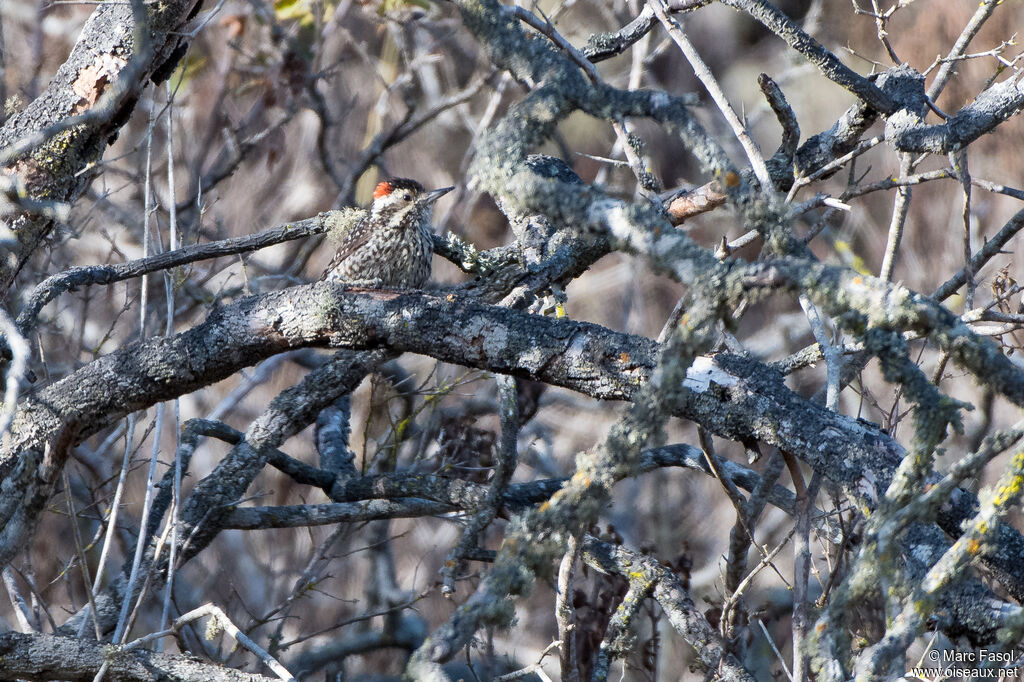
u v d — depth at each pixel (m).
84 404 7.50
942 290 8.75
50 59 14.25
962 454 12.14
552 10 17.53
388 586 14.28
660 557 14.27
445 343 7.00
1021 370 5.14
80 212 14.74
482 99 19.45
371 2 15.56
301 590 11.75
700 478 16.58
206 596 14.46
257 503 16.11
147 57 8.10
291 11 15.31
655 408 5.30
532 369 6.91
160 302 13.41
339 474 11.09
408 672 4.93
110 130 9.11
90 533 13.55
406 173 19.00
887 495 5.39
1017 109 8.64
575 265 9.39
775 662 11.09
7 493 7.58
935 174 8.21
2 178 7.20
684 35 7.60
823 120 19.72
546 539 5.30
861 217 16.16
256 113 16.89
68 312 15.27
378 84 19.08
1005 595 8.68
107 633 9.65
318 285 7.21
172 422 16.03
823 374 16.70
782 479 14.72
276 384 16.98
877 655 4.91
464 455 13.31
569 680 7.16
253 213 17.44
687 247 5.36
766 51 20.78
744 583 7.40
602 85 5.71
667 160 19.17
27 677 7.56
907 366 5.30
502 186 5.59
